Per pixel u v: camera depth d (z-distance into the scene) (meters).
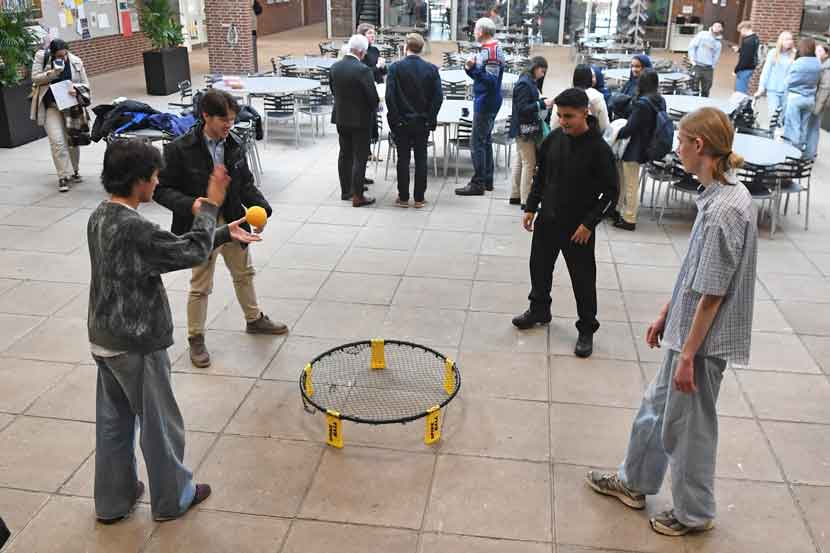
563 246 4.38
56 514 3.14
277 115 9.31
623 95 7.47
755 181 6.62
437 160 9.13
